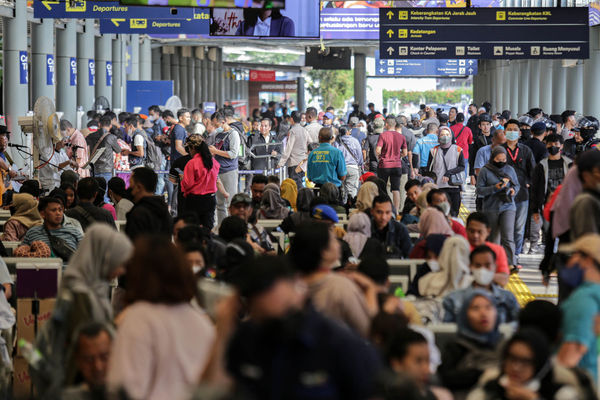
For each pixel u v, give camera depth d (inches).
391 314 535.8
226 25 1732.3
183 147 1951.3
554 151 1278.3
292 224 1099.3
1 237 1067.3
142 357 454.0
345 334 389.1
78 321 553.6
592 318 539.5
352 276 597.9
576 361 535.5
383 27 1808.6
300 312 385.4
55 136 1664.6
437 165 1690.5
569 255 737.0
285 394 380.2
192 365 463.5
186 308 472.7
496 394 487.5
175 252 471.5
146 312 461.7
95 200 1166.3
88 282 562.9
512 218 1311.5
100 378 508.1
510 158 1354.6
